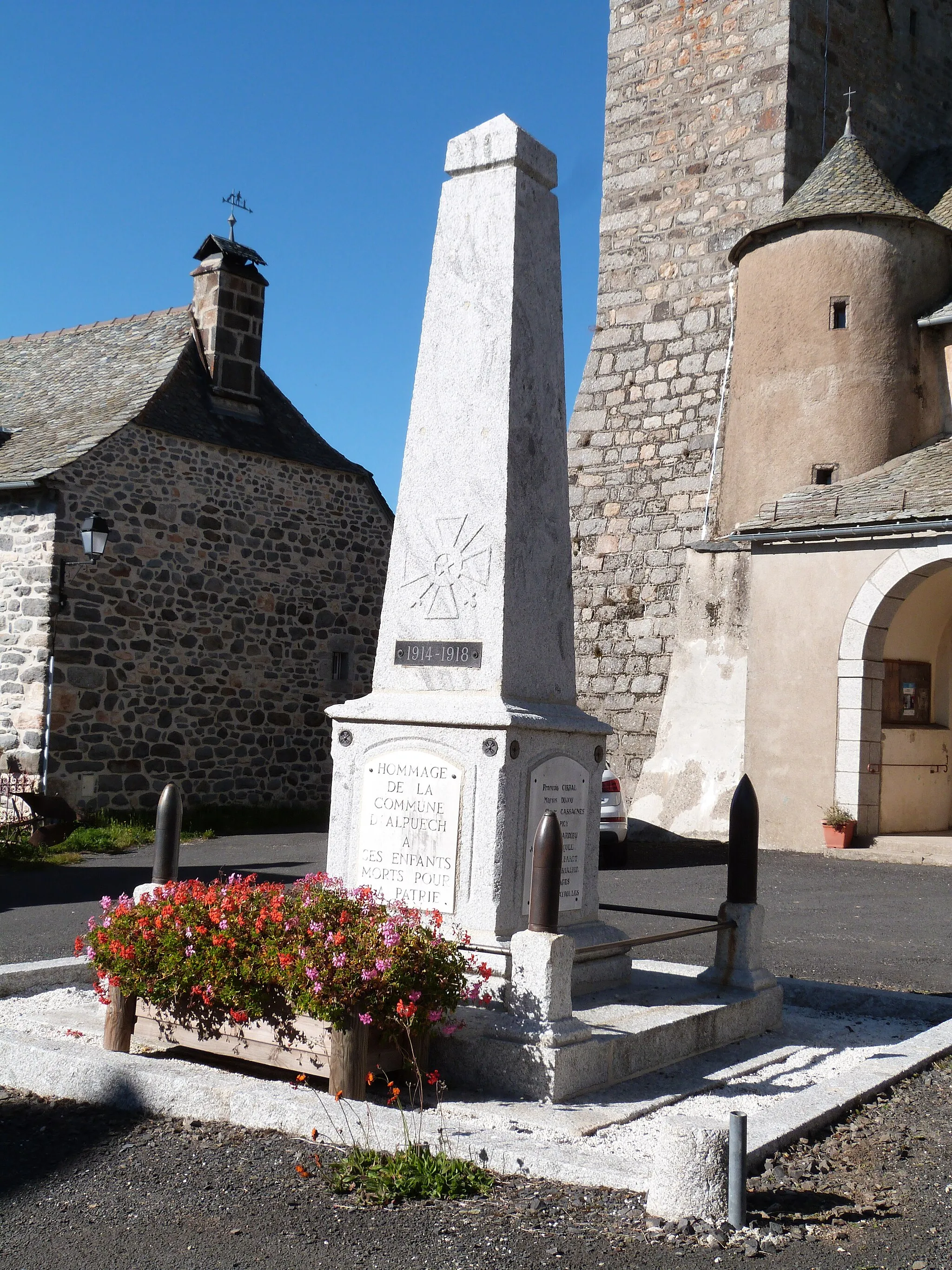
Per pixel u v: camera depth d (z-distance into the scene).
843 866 12.43
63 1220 3.49
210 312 17.23
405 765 5.15
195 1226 3.44
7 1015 5.50
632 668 18.44
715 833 14.84
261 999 4.51
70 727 14.50
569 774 5.35
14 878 10.80
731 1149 3.48
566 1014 4.52
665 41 19.89
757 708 14.43
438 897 4.99
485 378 5.39
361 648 18.53
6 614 14.76
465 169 5.63
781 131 18.27
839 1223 3.48
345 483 18.44
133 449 15.38
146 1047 4.97
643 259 19.70
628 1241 3.34
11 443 16.20
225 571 16.53
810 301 16.27
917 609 14.54
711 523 17.95
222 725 16.41
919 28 20.83
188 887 5.00
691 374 18.75
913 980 6.94
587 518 19.44
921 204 18.83
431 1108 4.27
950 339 16.20
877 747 13.85
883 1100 4.62
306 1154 3.94
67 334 19.50
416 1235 3.38
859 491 14.55
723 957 5.75
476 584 5.23
